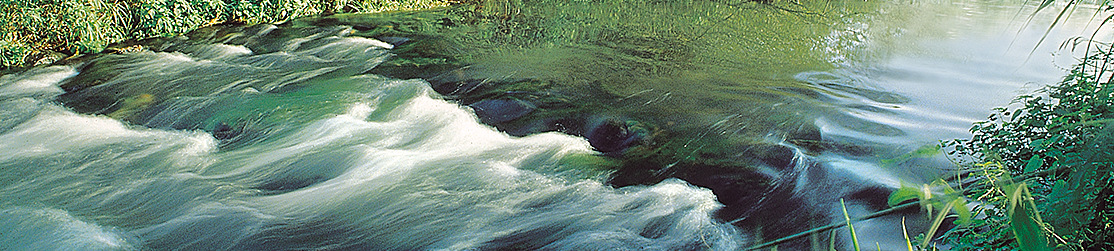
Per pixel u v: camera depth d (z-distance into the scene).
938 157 4.04
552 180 4.04
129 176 4.18
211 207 3.77
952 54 7.09
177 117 5.41
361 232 3.49
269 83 6.43
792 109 5.30
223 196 3.90
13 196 3.89
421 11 10.51
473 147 4.57
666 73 6.53
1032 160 2.03
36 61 7.03
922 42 7.64
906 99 5.57
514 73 6.64
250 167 4.32
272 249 3.35
